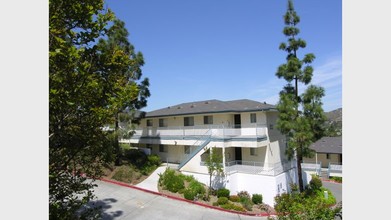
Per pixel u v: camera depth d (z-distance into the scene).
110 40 23.98
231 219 16.83
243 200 20.17
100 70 7.30
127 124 26.28
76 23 6.71
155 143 30.91
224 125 26.20
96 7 6.79
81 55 6.73
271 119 27.31
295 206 8.30
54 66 5.79
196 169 24.25
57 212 6.55
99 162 8.52
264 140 25.28
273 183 21.39
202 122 29.19
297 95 23.59
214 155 22.25
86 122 6.90
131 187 21.97
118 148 25.38
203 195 20.20
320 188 26.31
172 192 20.98
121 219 15.27
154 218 15.77
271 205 21.16
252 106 27.83
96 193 19.73
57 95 5.59
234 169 23.27
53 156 6.68
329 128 23.78
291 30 23.38
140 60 25.56
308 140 21.73
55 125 6.36
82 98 6.19
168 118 32.69
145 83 26.48
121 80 7.83
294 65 22.62
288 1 23.70
